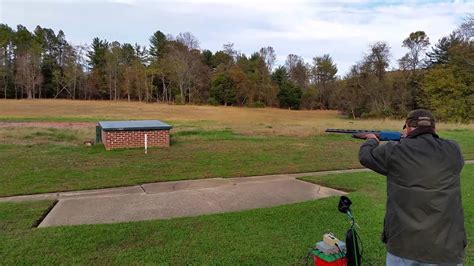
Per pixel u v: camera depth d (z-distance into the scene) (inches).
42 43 3221.0
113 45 3314.5
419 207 80.1
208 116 1951.3
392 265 85.0
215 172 355.3
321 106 3142.2
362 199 242.1
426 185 80.0
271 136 708.7
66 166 383.6
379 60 1932.8
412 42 1827.0
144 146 525.0
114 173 347.3
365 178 319.6
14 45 3048.7
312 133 768.9
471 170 349.4
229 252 155.9
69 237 173.5
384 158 87.3
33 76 2997.0
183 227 187.8
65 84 3169.3
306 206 225.8
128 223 194.9
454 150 83.7
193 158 439.2
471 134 714.8
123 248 160.9
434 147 82.9
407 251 81.3
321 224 191.2
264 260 147.9
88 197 261.4
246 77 2992.1
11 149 507.2
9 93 2957.7
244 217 204.2
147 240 170.1
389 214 86.6
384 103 1897.1
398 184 84.0
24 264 144.8
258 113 2337.6
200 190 283.6
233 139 645.3
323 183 303.9
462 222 82.2
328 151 507.2
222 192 276.8
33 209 225.0
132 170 362.6
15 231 183.6
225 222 195.5
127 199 255.3
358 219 197.3
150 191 280.5
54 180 315.9
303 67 3253.0
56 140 644.7
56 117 1571.1
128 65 3346.5
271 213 211.2
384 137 104.8
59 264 145.0
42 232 180.9
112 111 2066.9
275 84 3105.3
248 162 414.0
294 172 359.9
